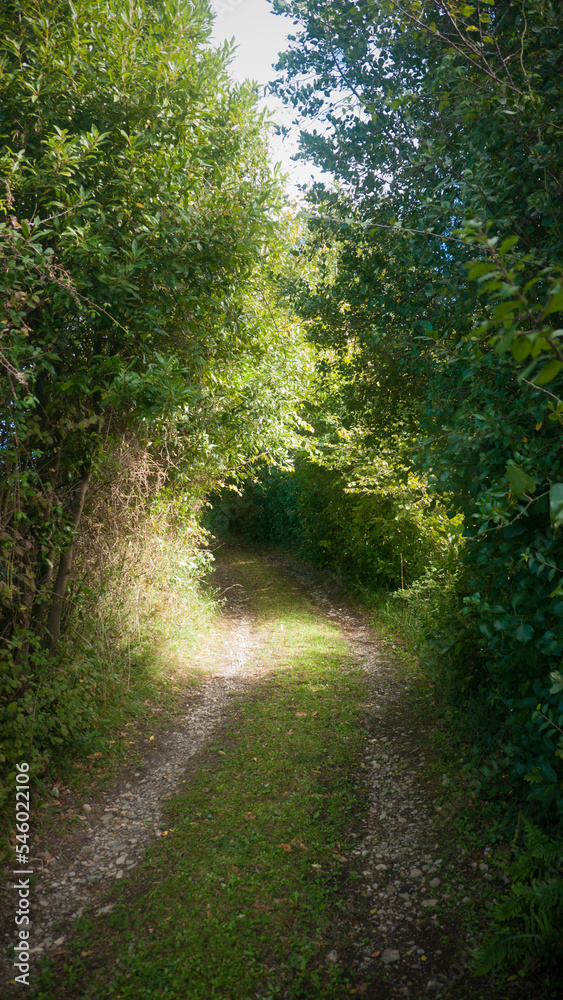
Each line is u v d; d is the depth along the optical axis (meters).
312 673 6.05
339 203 4.29
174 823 3.61
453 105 3.46
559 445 2.54
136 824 3.63
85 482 4.79
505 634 3.01
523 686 2.91
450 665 4.89
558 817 2.94
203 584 10.41
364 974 2.49
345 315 4.68
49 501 4.19
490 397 2.98
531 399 2.69
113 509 5.66
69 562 4.67
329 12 3.97
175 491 7.12
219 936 2.70
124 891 3.04
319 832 3.44
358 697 5.32
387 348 4.13
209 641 7.38
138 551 6.23
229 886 3.03
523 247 2.96
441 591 5.00
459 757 4.03
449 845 3.20
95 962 2.58
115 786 4.05
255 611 9.16
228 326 5.23
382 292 4.15
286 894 2.96
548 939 2.33
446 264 3.49
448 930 2.65
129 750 4.51
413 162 3.46
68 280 3.41
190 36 4.59
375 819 3.54
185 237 4.06
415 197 3.78
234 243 4.43
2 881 3.08
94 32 3.98
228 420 6.36
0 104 3.77
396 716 4.86
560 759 2.68
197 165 4.66
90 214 3.64
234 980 2.46
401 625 7.28
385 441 5.38
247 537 17.56
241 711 5.23
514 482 2.02
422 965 2.50
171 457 6.61
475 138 3.10
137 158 4.00
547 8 2.72
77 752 4.26
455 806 3.52
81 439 4.50
